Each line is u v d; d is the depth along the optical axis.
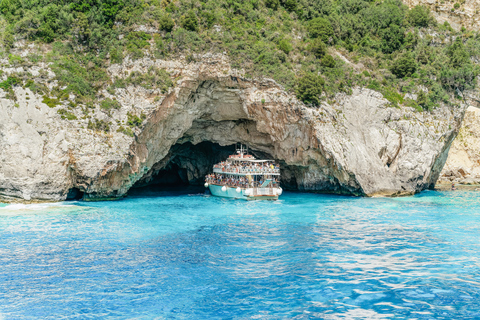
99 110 39.84
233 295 15.62
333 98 45.53
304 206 37.12
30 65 39.31
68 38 43.75
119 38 44.88
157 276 17.66
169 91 42.09
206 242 23.23
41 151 36.75
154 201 40.72
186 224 28.36
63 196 38.09
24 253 21.00
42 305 14.74
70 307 14.59
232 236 24.67
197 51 43.38
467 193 46.81
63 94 39.09
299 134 45.75
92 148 37.91
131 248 21.98
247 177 42.81
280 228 26.97
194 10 46.78
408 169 44.62
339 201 40.44
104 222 28.98
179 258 20.22
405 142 45.06
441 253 20.94
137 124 40.62
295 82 44.66
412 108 46.62
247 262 19.58
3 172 36.25
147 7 45.72
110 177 39.50
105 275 17.78
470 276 17.53
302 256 20.47
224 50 44.38
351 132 44.53
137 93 41.50
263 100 44.62
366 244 22.72
